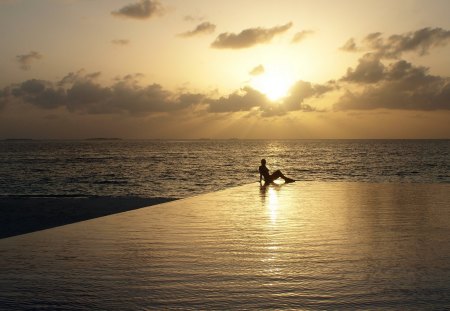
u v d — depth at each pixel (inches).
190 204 454.9
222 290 159.8
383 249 227.9
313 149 5674.2
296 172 1914.4
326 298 149.3
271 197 516.1
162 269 190.5
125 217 363.3
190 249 233.0
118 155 4247.0
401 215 355.9
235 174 1899.6
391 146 7160.4
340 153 4239.7
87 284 168.4
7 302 147.8
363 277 174.2
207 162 2888.8
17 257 216.2
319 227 300.4
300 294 154.1
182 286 165.0
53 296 153.8
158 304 144.8
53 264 200.8
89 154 4547.2
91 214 598.9
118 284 168.1
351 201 461.1
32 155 4237.2
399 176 1723.7
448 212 372.8
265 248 233.8
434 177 1683.1
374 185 683.4
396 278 172.1
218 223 323.6
